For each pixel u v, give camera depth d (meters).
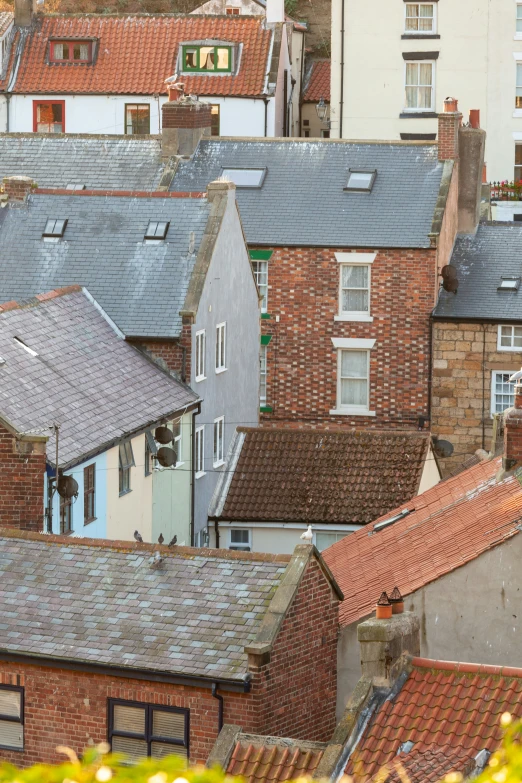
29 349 56.03
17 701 36.06
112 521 55.12
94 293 66.44
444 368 79.94
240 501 62.78
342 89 105.31
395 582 40.22
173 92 86.50
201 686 34.19
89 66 103.38
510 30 103.69
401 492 60.81
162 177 83.94
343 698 37.75
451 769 27.77
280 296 81.31
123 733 35.09
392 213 80.94
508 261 82.50
